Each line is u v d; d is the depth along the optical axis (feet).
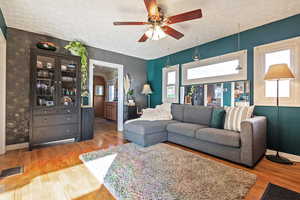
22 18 8.49
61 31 10.19
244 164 7.08
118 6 7.35
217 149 8.12
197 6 7.28
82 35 10.86
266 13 7.90
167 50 14.15
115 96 22.77
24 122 9.99
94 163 7.32
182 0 6.82
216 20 8.62
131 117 15.51
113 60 14.70
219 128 9.20
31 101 9.30
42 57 9.82
